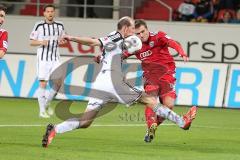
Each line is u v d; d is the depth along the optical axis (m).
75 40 28.72
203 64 57.31
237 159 28.48
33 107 52.84
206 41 64.88
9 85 59.78
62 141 33.09
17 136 34.66
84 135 36.06
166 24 65.25
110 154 28.84
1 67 59.91
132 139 34.81
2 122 41.97
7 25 66.56
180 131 39.50
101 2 69.88
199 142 34.47
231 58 64.69
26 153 28.31
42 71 46.59
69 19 66.25
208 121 46.50
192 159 28.02
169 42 33.47
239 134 39.09
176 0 70.00
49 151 29.14
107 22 65.88
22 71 59.56
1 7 35.41
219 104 56.78
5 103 55.47
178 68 57.44
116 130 39.00
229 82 56.91
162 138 35.69
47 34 46.69
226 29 64.50
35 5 69.56
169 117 30.48
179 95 57.22
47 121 43.38
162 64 33.84
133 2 67.19
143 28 33.38
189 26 65.00
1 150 29.08
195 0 66.69
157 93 33.53
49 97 46.91
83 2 69.50
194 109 30.42
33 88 59.34
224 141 35.25
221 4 66.56
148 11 69.88
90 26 66.06
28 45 66.56
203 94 57.00
